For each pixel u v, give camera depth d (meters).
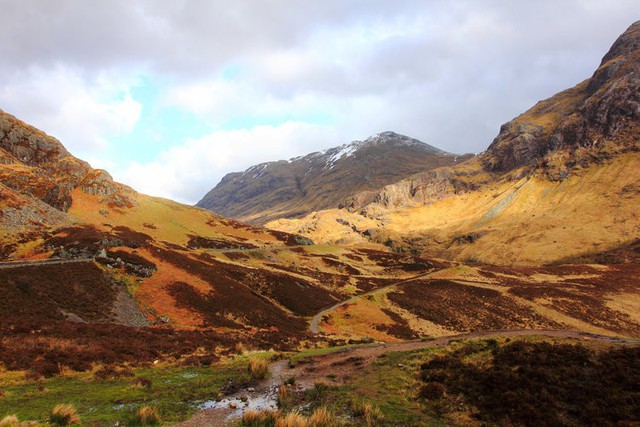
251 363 22.09
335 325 64.56
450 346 22.25
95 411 15.23
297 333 49.66
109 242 62.03
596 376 15.09
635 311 89.12
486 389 16.02
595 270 131.00
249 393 18.30
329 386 18.53
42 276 40.53
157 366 23.92
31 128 132.88
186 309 48.97
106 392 17.81
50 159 128.62
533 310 84.38
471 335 25.39
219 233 151.75
